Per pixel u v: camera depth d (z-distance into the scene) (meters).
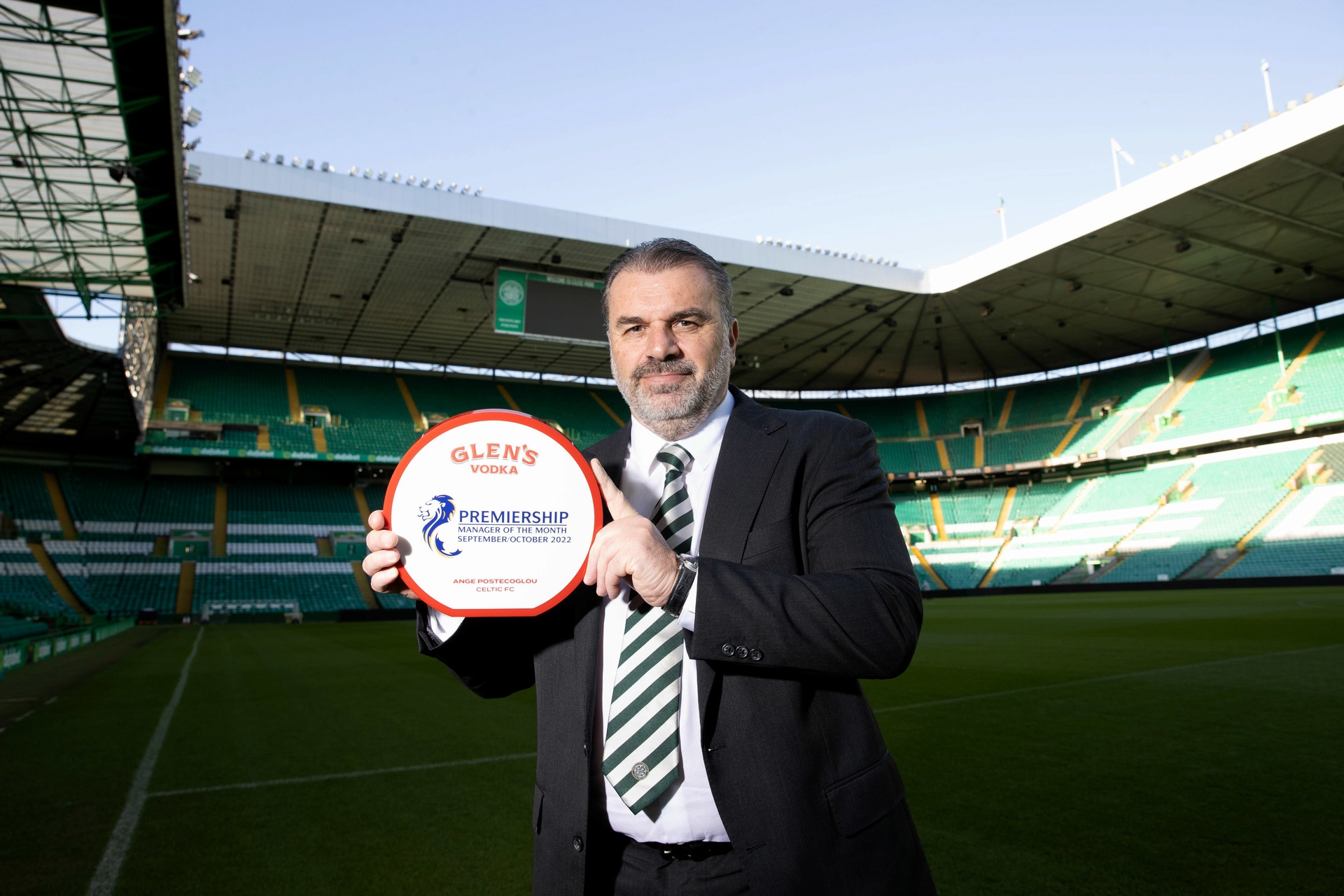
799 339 33.34
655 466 1.48
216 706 8.66
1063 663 10.32
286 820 4.40
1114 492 34.72
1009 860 3.52
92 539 27.84
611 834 1.34
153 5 9.08
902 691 8.46
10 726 7.55
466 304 27.84
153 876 3.61
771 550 1.32
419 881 3.49
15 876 3.62
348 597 29.05
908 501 39.97
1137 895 3.12
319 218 21.19
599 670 1.36
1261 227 23.31
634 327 1.43
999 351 36.50
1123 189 22.06
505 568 1.30
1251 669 8.98
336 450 31.33
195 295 26.53
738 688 1.24
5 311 18.84
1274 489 29.33
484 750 6.17
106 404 25.98
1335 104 17.69
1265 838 3.67
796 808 1.19
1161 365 36.72
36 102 10.50
